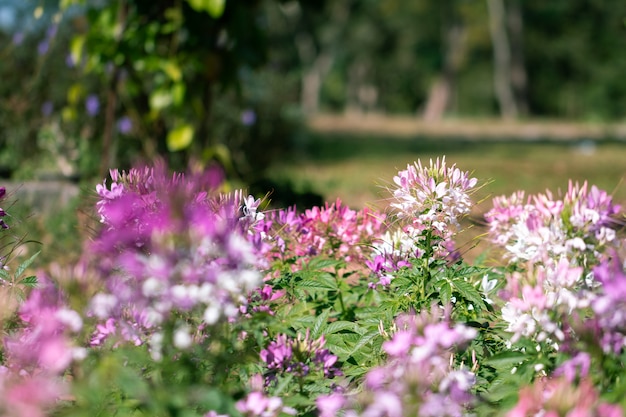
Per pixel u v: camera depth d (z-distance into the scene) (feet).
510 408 7.78
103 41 23.34
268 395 8.48
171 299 7.20
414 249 10.65
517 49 185.98
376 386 7.76
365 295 11.60
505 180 39.93
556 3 180.45
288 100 39.37
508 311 8.64
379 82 218.59
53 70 29.09
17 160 28.25
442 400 7.29
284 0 28.30
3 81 29.17
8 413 6.55
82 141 27.68
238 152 34.60
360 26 198.80
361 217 12.32
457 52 192.75
